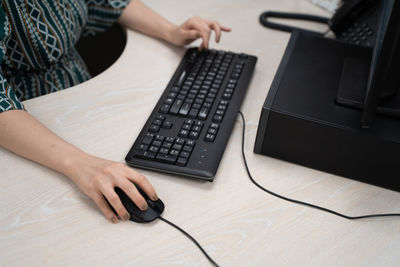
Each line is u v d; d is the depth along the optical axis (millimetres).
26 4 846
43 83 956
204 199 651
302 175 705
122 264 560
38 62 925
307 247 591
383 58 565
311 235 607
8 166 688
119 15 1033
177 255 572
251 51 974
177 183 673
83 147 722
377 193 680
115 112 794
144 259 566
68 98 821
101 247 579
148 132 730
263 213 635
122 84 862
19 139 691
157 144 700
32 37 871
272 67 928
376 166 671
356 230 618
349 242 601
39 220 611
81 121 771
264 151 731
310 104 697
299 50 832
